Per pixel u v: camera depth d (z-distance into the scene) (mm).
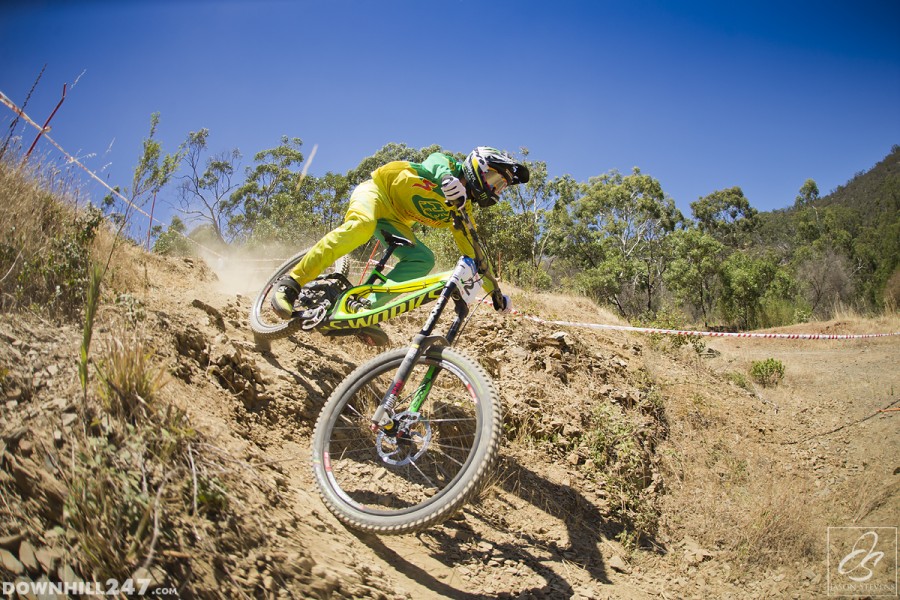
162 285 4121
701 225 67875
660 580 3568
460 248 3277
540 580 3025
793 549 3975
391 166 3689
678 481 4863
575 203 49594
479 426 2717
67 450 1941
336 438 3367
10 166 3490
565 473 4242
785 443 6277
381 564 2625
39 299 2812
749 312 29766
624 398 5629
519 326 6145
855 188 104875
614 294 35219
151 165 3131
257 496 2355
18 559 1548
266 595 1915
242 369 3354
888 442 5992
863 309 27406
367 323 3451
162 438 2172
